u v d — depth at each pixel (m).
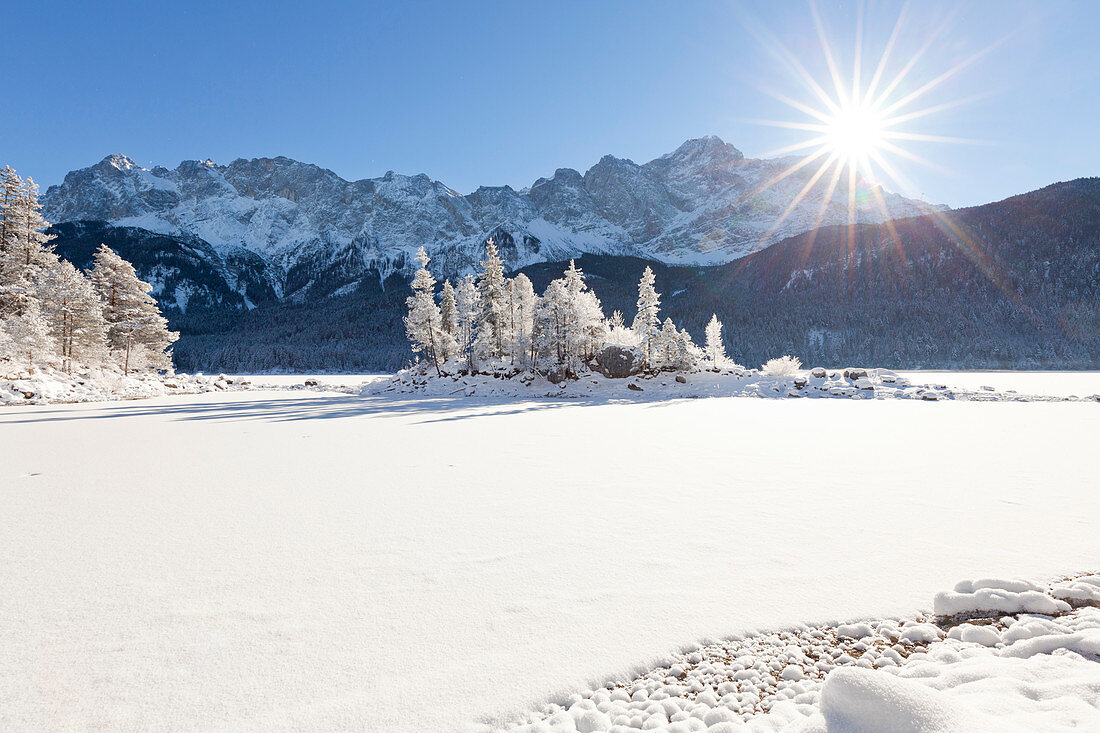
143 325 47.47
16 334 33.72
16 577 4.52
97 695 2.82
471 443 13.62
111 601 4.03
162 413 24.66
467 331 54.19
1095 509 6.29
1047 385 39.53
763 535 5.49
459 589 4.23
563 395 40.25
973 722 2.16
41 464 10.53
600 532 5.73
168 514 6.62
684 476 8.80
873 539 5.27
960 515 6.09
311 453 11.98
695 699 2.80
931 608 3.75
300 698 2.81
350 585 4.34
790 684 2.89
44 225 41.91
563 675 3.02
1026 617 3.44
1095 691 2.48
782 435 14.25
